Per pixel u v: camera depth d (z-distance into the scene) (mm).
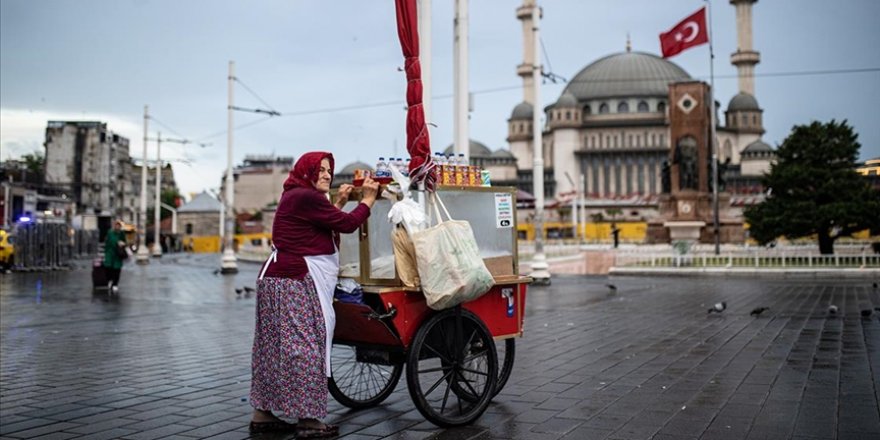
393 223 5605
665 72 141500
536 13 23750
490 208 6055
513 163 137750
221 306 16000
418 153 5672
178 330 11672
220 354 9125
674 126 53125
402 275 5359
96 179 80062
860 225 32375
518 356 8547
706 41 34094
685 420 5410
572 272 32938
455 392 5648
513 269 6156
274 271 5164
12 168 66438
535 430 5227
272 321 5145
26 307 15797
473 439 5055
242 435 5277
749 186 130875
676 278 27406
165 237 76688
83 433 5395
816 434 4992
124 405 6289
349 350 8680
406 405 6156
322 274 5207
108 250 20625
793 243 44625
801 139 33688
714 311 13555
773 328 10945
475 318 5621
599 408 5848
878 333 10125
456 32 19906
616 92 140125
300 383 5047
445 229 5301
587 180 136250
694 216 52062
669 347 9156
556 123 138375
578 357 8445
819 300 16094
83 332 11461
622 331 10922
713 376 7137
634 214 123812
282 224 5195
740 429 5137
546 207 108938
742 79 145625
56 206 61469
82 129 79750
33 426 5613
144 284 23781
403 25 5816
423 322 5453
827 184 32406
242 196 121500
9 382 7375
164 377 7574
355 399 6207
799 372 7273
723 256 30656
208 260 49250
